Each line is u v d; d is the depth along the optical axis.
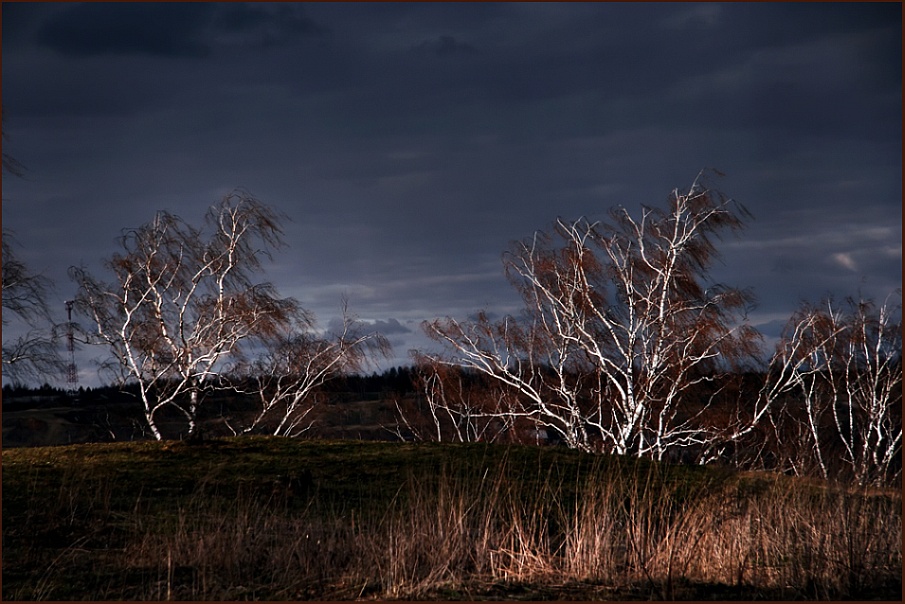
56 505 11.33
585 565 9.16
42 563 9.20
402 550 8.98
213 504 12.11
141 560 9.33
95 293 28.14
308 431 33.25
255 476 14.46
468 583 8.68
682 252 29.98
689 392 30.33
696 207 29.64
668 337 29.61
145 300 29.08
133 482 13.52
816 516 9.77
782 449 24.84
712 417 28.77
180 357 29.33
